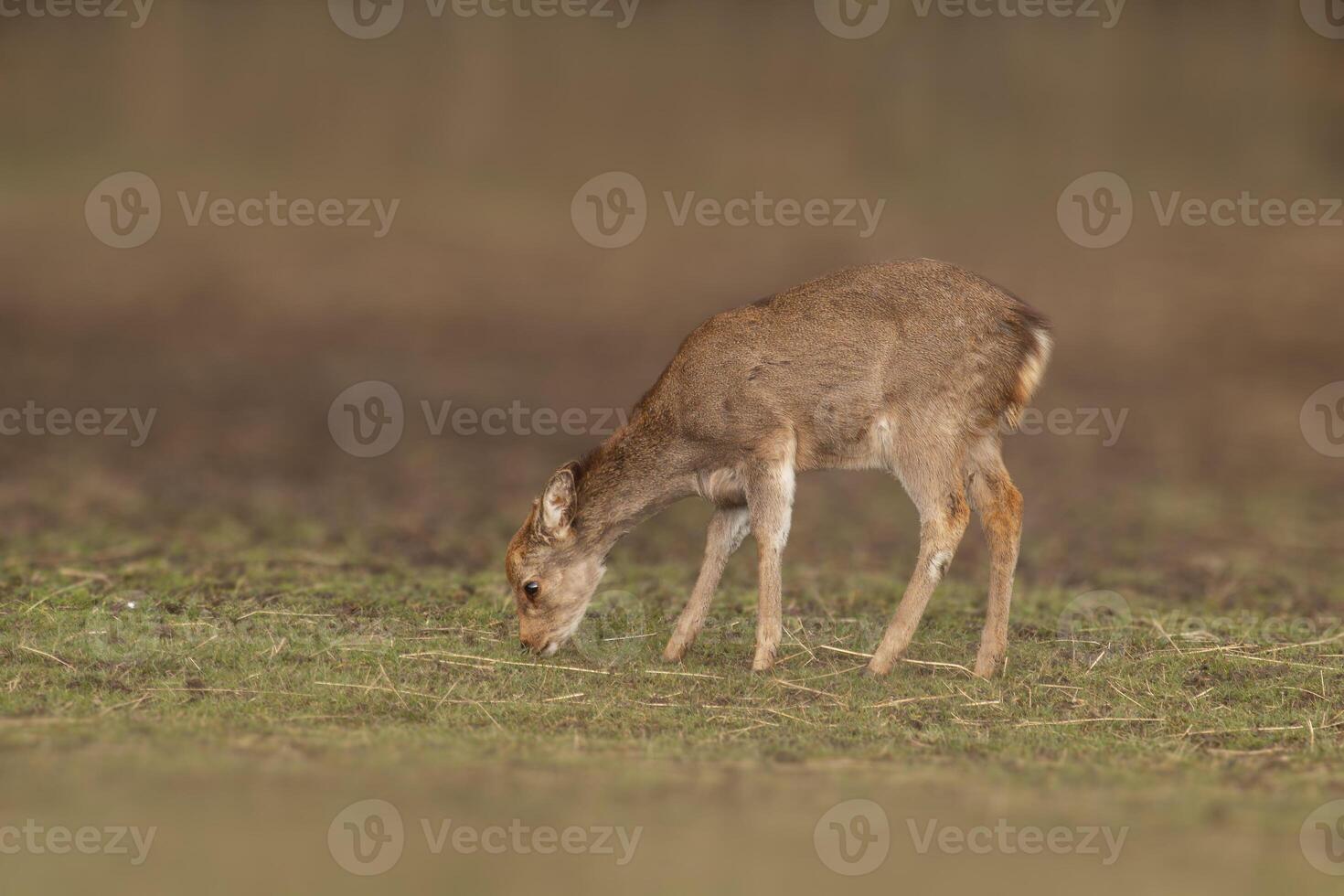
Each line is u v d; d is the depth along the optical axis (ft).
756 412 35.04
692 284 105.09
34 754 27.76
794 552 53.93
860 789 27.53
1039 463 75.25
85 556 47.55
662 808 26.16
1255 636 39.91
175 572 44.52
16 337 92.73
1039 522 62.18
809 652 37.14
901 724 31.99
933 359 34.60
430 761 28.35
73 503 58.90
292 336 95.66
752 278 105.81
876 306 34.99
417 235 111.45
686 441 35.88
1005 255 108.27
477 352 93.97
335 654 35.63
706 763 28.89
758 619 37.35
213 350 92.89
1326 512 65.00
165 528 54.24
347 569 46.73
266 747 28.84
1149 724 32.53
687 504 64.49
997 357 35.01
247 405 82.07
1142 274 105.81
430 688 33.50
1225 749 30.94
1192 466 74.43
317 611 39.96
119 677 33.12
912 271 35.40
